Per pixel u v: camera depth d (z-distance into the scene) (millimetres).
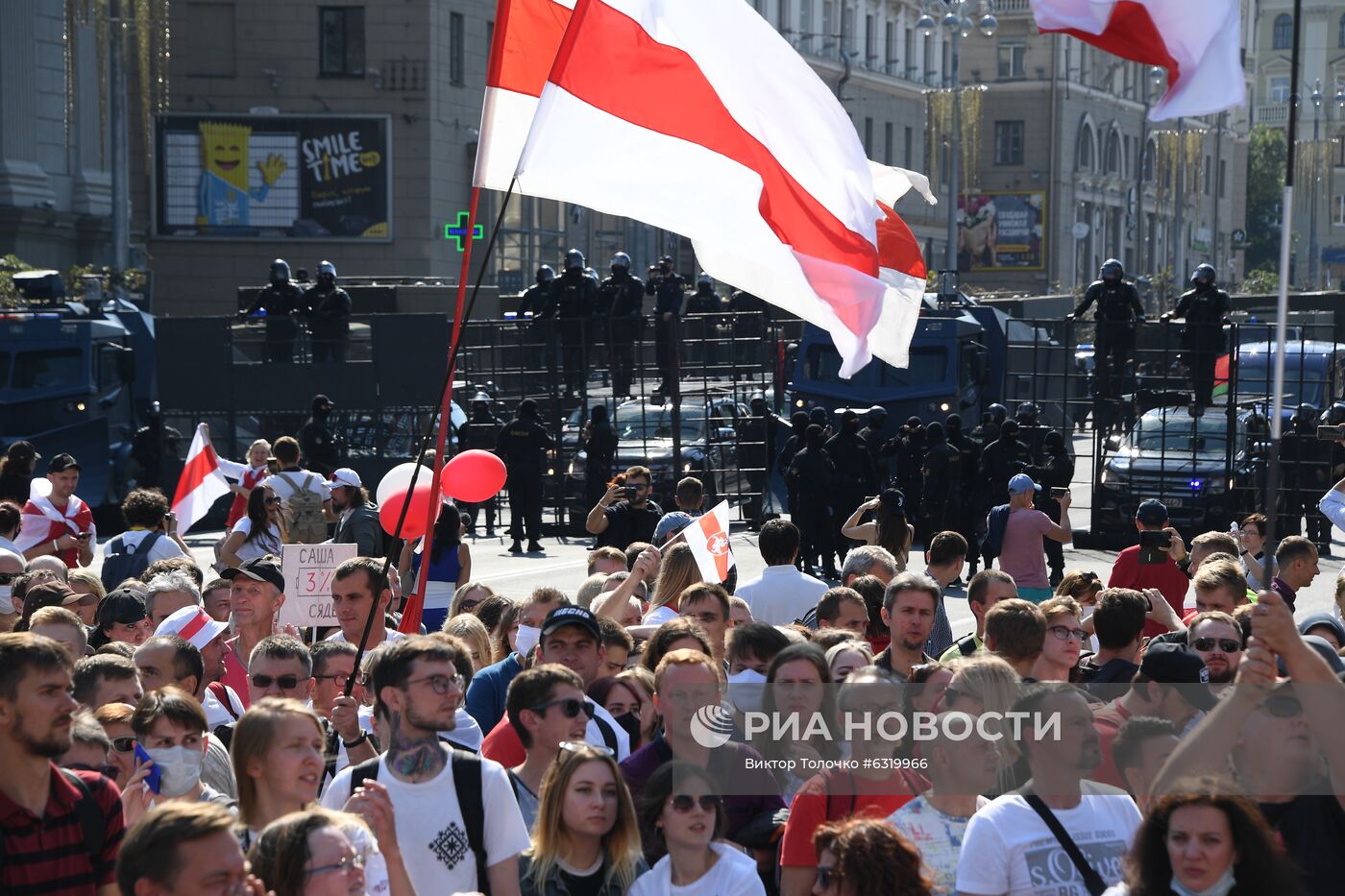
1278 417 20359
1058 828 19562
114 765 22953
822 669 21969
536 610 31266
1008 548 60812
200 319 114000
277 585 34094
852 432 88438
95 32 171250
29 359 108375
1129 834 19844
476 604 36469
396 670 20484
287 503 56094
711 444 110438
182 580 33688
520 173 29328
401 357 113562
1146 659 24391
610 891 20578
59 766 20719
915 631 28641
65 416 108875
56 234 180500
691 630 26219
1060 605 27672
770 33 29516
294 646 26656
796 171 30141
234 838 16281
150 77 182250
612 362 110938
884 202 34875
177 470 113688
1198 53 23391
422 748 20547
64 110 182625
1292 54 20609
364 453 112938
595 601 33125
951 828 20828
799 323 132000
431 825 20250
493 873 20500
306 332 115188
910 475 95250
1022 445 86938
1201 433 103125
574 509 109562
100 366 111188
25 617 35469
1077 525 111188
